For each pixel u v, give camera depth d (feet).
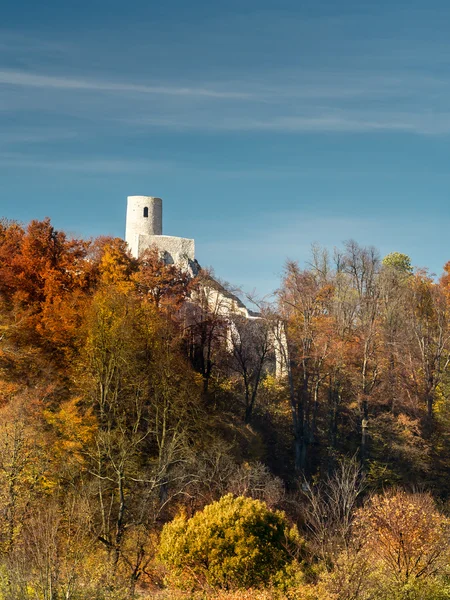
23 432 186.60
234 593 148.77
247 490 224.12
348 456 303.48
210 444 249.34
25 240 298.97
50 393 224.74
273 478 258.78
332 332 320.91
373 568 149.59
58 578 126.93
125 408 236.02
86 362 242.17
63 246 310.04
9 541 152.87
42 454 186.60
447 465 302.04
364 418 308.60
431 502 232.32
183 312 321.52
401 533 154.10
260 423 317.83
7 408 204.64
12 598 116.47
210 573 162.09
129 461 200.85
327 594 137.69
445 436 313.12
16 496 172.96
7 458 179.73
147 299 305.32
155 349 256.73
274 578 159.63
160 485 202.69
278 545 170.19
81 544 156.87
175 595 156.15
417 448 298.76
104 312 248.52
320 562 161.17
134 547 179.83
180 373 263.08
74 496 173.78
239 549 163.32
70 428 204.03
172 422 243.60
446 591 147.43
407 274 465.88
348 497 189.67
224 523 168.66
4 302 266.57
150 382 247.50
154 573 179.52
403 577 147.74
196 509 211.41
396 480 285.02
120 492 177.37
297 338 324.19
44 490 180.14
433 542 153.79
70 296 276.41
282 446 306.35
